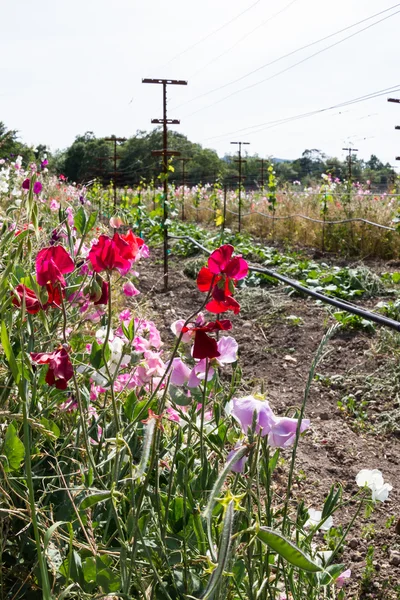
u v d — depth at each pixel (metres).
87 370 2.02
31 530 1.79
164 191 9.71
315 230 13.31
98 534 1.87
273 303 7.77
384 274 9.12
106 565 1.48
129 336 1.96
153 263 11.73
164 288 9.22
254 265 10.98
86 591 1.49
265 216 15.36
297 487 3.61
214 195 18.77
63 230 2.55
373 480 1.89
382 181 33.44
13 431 1.56
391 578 2.83
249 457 1.40
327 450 4.16
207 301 1.45
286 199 16.62
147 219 16.56
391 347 5.93
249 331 6.98
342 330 6.72
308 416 4.77
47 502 1.86
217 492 1.09
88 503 1.37
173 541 1.63
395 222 11.26
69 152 49.31
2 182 6.13
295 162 56.12
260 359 6.06
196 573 1.65
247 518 1.42
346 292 8.32
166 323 7.12
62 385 1.59
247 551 1.50
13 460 1.57
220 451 1.81
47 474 1.98
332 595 2.14
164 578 1.63
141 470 1.17
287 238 14.20
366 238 11.86
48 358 1.56
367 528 3.21
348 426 4.58
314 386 5.33
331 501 1.80
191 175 52.91
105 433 2.10
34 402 1.79
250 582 1.51
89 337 2.18
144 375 1.89
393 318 7.02
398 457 4.09
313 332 6.71
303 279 9.31
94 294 1.59
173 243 13.73
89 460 1.69
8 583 1.79
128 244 1.58
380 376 5.40
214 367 1.57
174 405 1.82
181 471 1.82
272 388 5.34
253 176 52.56
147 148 50.81
